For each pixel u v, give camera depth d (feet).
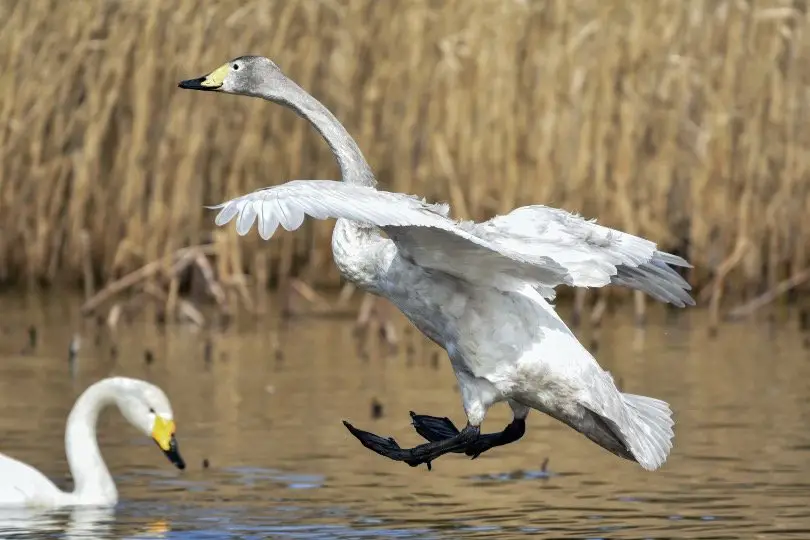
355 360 47.78
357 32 57.98
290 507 29.25
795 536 26.55
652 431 24.62
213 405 39.91
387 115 58.18
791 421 37.47
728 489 30.48
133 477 32.48
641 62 57.67
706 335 53.01
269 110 58.75
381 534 26.89
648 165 58.34
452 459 34.45
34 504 30.04
